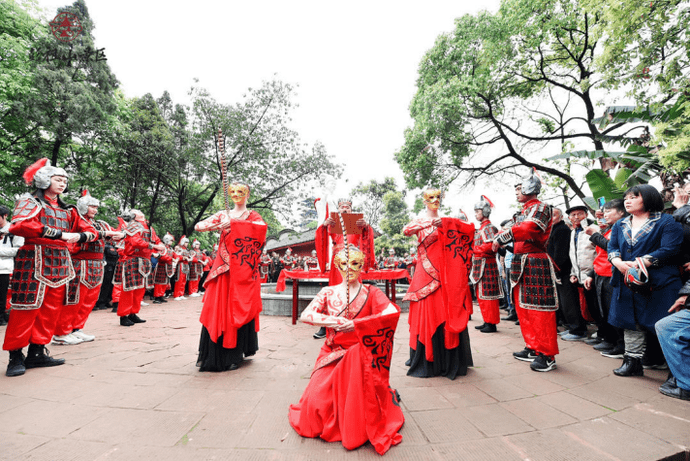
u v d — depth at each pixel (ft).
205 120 50.85
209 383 9.96
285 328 18.26
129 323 19.45
